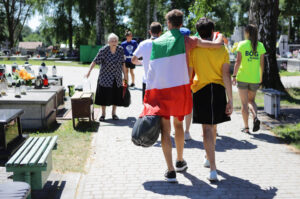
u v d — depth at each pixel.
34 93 7.27
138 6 42.66
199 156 5.21
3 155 4.65
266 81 11.19
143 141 3.95
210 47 4.16
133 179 4.32
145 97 4.13
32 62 26.30
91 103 7.25
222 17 41.16
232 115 8.24
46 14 39.69
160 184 4.16
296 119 7.68
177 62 3.97
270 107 7.90
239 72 6.46
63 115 7.96
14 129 5.11
